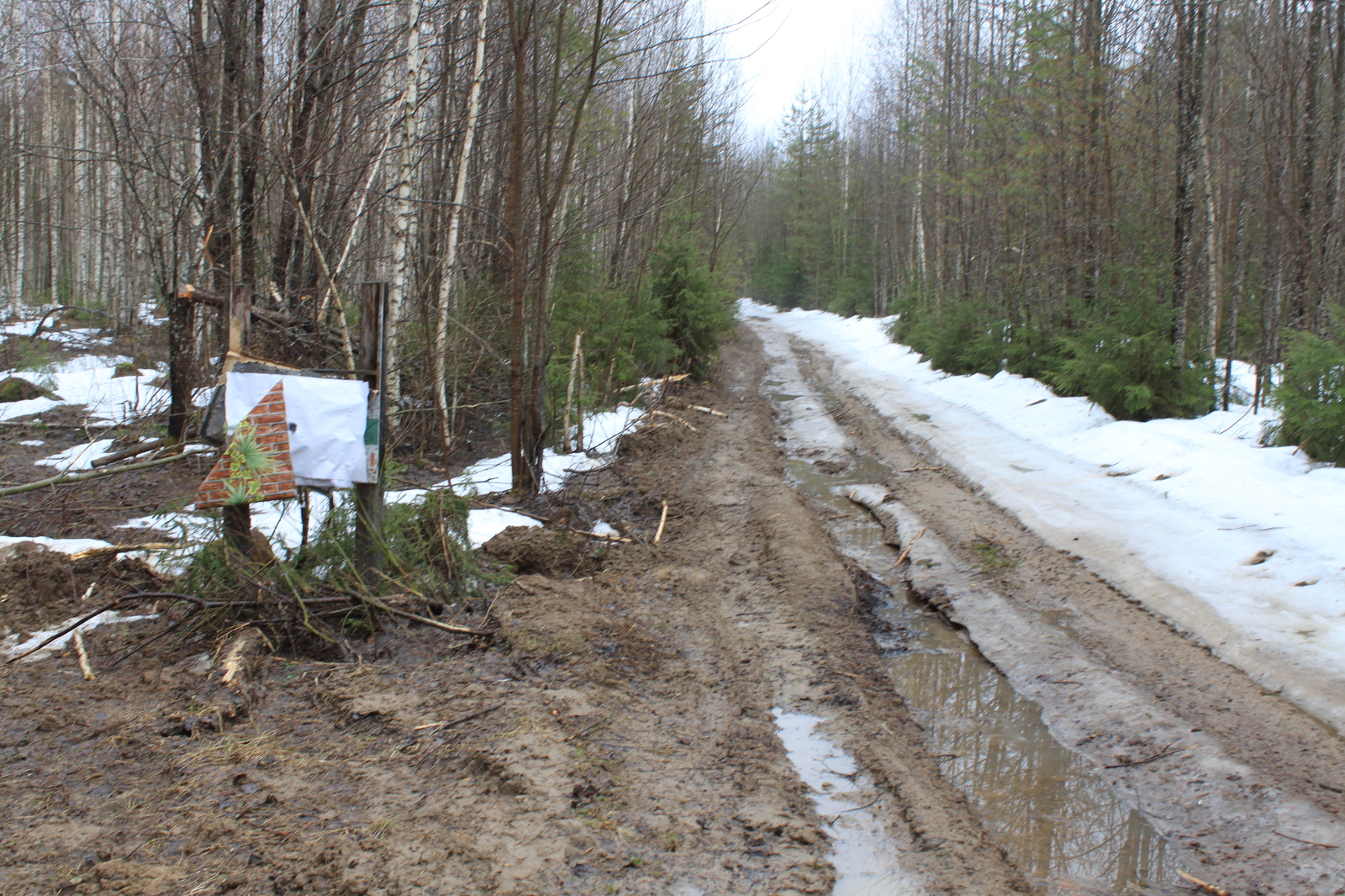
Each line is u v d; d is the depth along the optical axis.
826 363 26.69
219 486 5.51
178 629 5.64
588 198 16.72
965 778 4.59
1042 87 17.89
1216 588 7.02
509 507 9.11
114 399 14.98
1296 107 15.44
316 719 4.77
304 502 6.19
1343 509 8.14
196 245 11.42
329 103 11.23
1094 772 4.67
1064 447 12.99
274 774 4.16
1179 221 14.46
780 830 3.92
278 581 5.83
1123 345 14.11
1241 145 17.64
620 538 8.52
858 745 4.88
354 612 5.94
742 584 7.52
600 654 5.84
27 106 24.67
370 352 5.95
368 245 13.17
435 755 4.38
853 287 48.84
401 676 5.32
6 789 3.94
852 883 3.63
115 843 3.55
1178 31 14.38
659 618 6.67
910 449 13.59
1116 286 16.80
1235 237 19.58
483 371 13.26
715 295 21.05
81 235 29.00
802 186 58.53
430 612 6.25
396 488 8.73
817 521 9.70
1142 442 12.06
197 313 11.51
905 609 7.21
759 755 4.64
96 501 8.92
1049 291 18.95
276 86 11.91
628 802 4.05
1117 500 9.89
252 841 3.59
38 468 10.48
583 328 14.34
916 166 35.62
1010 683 5.79
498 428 13.00
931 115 28.42
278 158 10.04
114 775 4.09
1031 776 4.62
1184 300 14.48
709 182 26.75
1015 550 8.34
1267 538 7.97
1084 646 6.20
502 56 13.13
